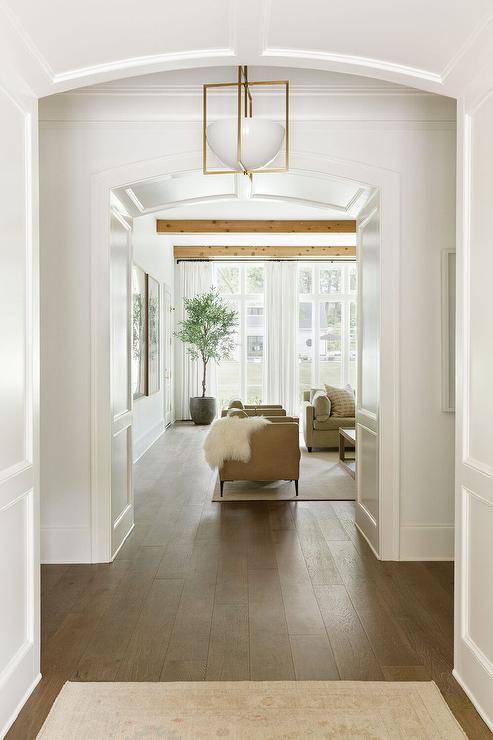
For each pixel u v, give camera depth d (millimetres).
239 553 4148
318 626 3020
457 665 2533
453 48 2248
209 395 11875
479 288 2344
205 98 3559
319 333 11859
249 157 3420
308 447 8344
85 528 4020
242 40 2377
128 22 2211
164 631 2965
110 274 4062
